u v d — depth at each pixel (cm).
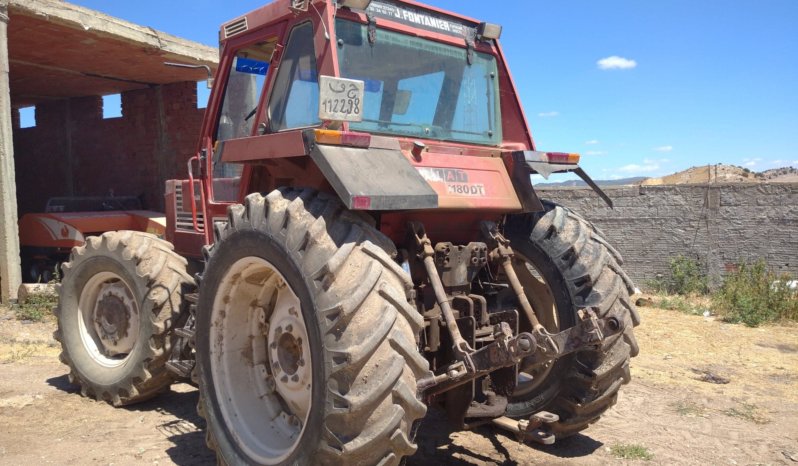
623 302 401
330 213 325
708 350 723
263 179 422
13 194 855
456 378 323
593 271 405
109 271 513
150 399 528
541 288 449
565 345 309
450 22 443
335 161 312
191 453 418
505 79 475
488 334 376
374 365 287
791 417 511
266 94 410
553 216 435
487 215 414
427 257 357
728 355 701
